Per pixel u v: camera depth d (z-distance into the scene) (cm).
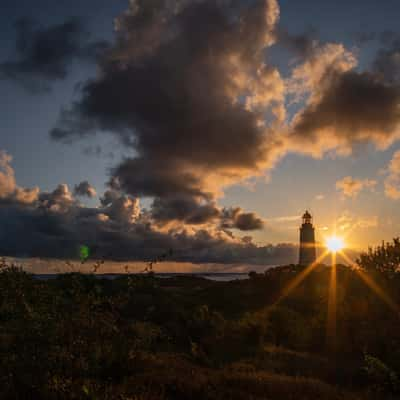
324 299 2428
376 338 1773
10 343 855
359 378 1312
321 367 1470
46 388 776
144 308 2098
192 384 970
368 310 2078
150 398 842
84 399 764
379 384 1205
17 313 891
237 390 984
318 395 1051
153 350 1412
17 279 935
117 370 975
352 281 2453
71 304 935
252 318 2309
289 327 2234
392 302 2098
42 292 930
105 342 980
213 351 1711
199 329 2055
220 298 4181
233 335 2027
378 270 2370
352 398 1058
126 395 822
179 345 1761
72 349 892
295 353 1773
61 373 844
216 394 940
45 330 876
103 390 830
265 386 1056
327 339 1962
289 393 1017
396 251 2359
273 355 1669
